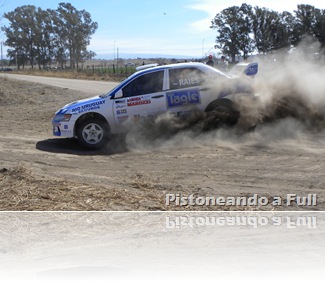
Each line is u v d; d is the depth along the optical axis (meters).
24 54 115.38
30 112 18.39
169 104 10.38
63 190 6.53
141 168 8.18
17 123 15.09
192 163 8.38
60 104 20.72
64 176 7.52
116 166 8.42
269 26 46.22
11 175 7.26
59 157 9.27
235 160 8.46
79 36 115.75
